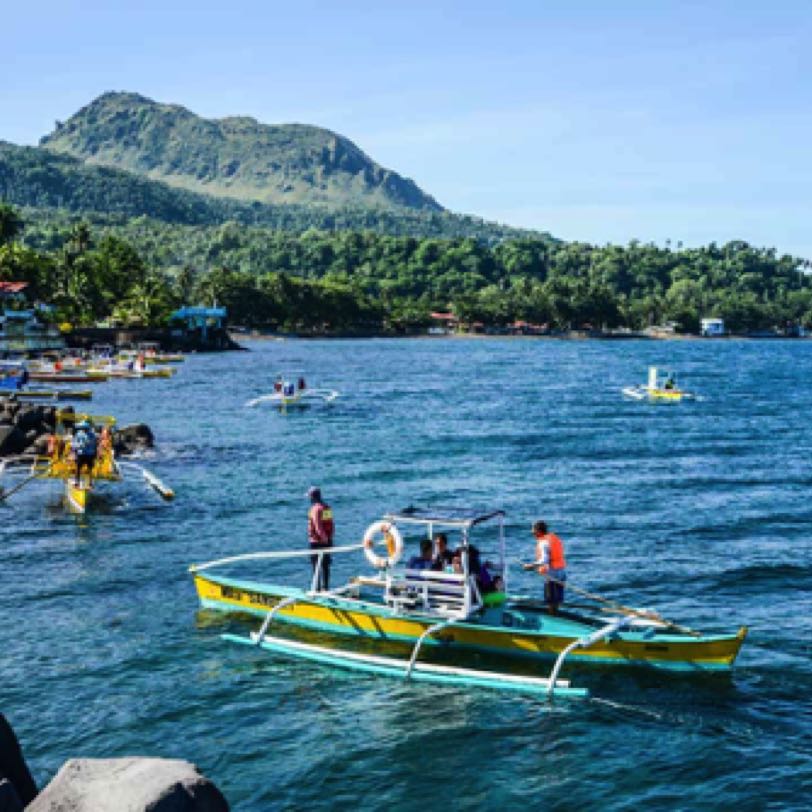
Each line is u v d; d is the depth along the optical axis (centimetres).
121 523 3086
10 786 895
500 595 1920
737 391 10056
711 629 2061
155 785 908
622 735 1551
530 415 6938
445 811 1319
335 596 2000
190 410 6906
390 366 14100
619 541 2864
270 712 1630
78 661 1853
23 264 16100
